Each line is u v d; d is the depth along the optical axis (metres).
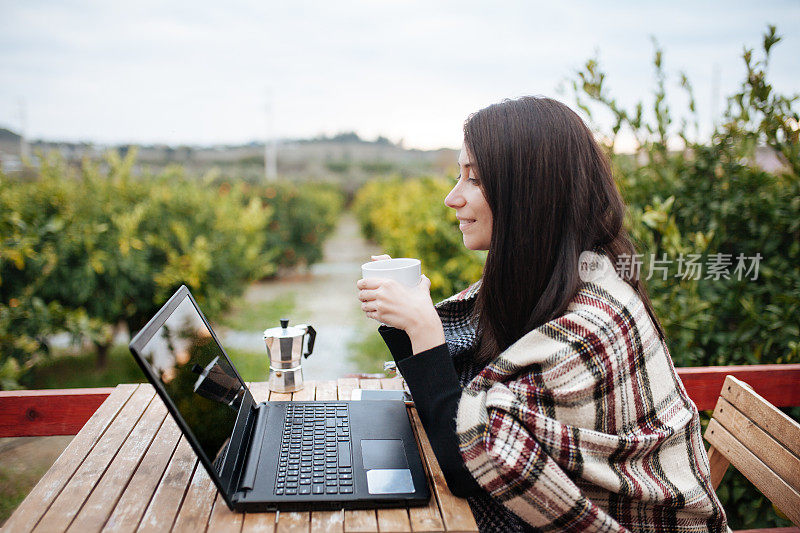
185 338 1.08
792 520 1.27
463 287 3.93
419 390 1.06
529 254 1.08
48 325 3.91
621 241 1.12
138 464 1.10
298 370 1.55
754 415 1.44
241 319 6.37
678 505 1.00
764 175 2.21
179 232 5.27
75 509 0.94
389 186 13.27
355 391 1.50
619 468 0.97
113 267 4.42
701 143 2.37
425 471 1.09
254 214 7.12
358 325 6.09
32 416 1.70
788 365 1.92
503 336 1.17
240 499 0.93
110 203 4.83
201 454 0.89
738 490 2.05
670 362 1.10
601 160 1.12
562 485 0.89
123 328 5.46
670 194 2.43
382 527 0.89
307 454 1.09
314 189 14.67
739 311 2.23
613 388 0.97
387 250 6.64
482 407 0.97
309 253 9.62
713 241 2.29
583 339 0.96
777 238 2.19
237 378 1.30
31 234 3.86
